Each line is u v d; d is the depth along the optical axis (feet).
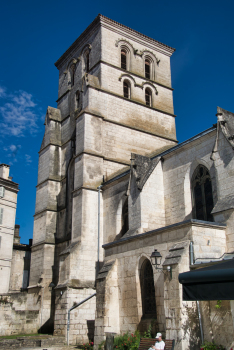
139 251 74.84
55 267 130.93
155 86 156.76
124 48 153.99
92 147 123.13
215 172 78.89
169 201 97.19
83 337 95.55
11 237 157.07
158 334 53.11
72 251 105.50
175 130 155.33
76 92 150.41
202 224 65.72
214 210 72.84
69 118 150.10
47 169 146.00
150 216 94.43
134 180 97.76
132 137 137.49
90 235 110.83
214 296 44.37
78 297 99.96
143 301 72.95
